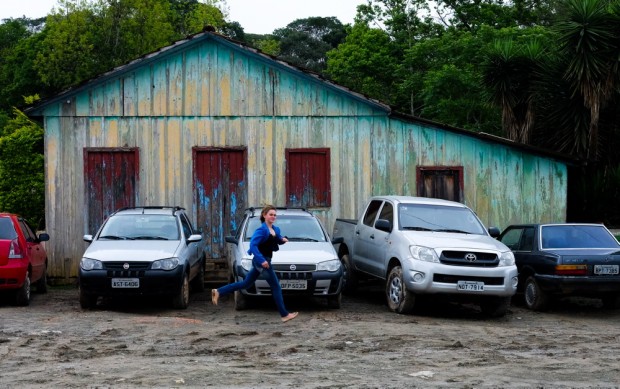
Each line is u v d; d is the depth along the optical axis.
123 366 8.68
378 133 19.50
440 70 36.81
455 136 19.67
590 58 21.70
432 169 19.56
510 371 8.70
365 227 15.97
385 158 19.50
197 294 16.56
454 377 8.28
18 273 13.97
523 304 15.87
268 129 19.22
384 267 14.48
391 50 46.41
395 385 7.76
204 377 8.07
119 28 54.59
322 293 13.61
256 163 19.16
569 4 22.44
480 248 13.48
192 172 18.97
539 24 44.28
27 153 37.50
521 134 24.47
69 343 10.34
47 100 18.45
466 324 12.84
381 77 45.56
